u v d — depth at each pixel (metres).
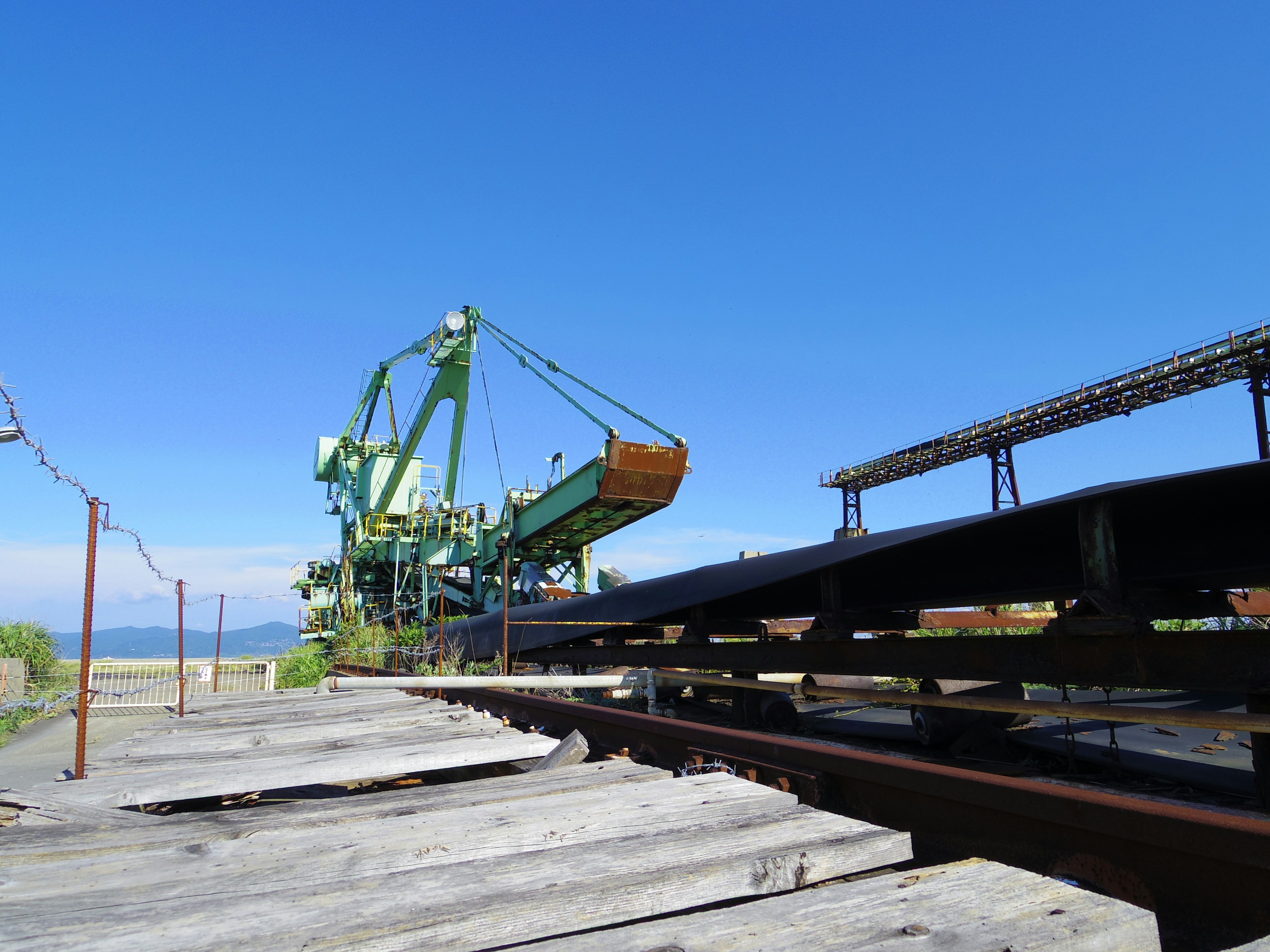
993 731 5.55
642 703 9.58
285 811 2.72
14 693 15.59
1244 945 1.35
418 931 1.65
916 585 7.52
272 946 1.58
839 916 1.57
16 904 1.83
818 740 6.83
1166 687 4.11
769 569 7.30
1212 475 4.00
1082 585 6.17
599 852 2.12
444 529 26.92
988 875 1.78
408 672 14.37
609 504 20.19
